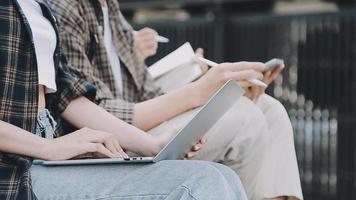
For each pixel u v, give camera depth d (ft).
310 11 23.16
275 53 22.52
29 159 9.11
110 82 11.81
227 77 11.26
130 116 11.24
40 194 9.00
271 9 24.38
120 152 9.61
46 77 9.87
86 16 11.64
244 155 11.15
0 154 8.92
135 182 8.86
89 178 9.01
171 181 8.72
